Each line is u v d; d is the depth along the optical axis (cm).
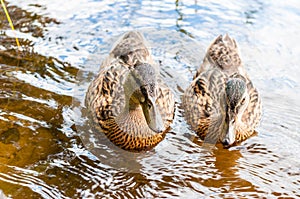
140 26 199
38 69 186
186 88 189
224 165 173
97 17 201
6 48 190
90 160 171
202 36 199
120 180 168
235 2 209
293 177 171
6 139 172
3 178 166
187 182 169
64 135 175
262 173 171
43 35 195
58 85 184
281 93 186
